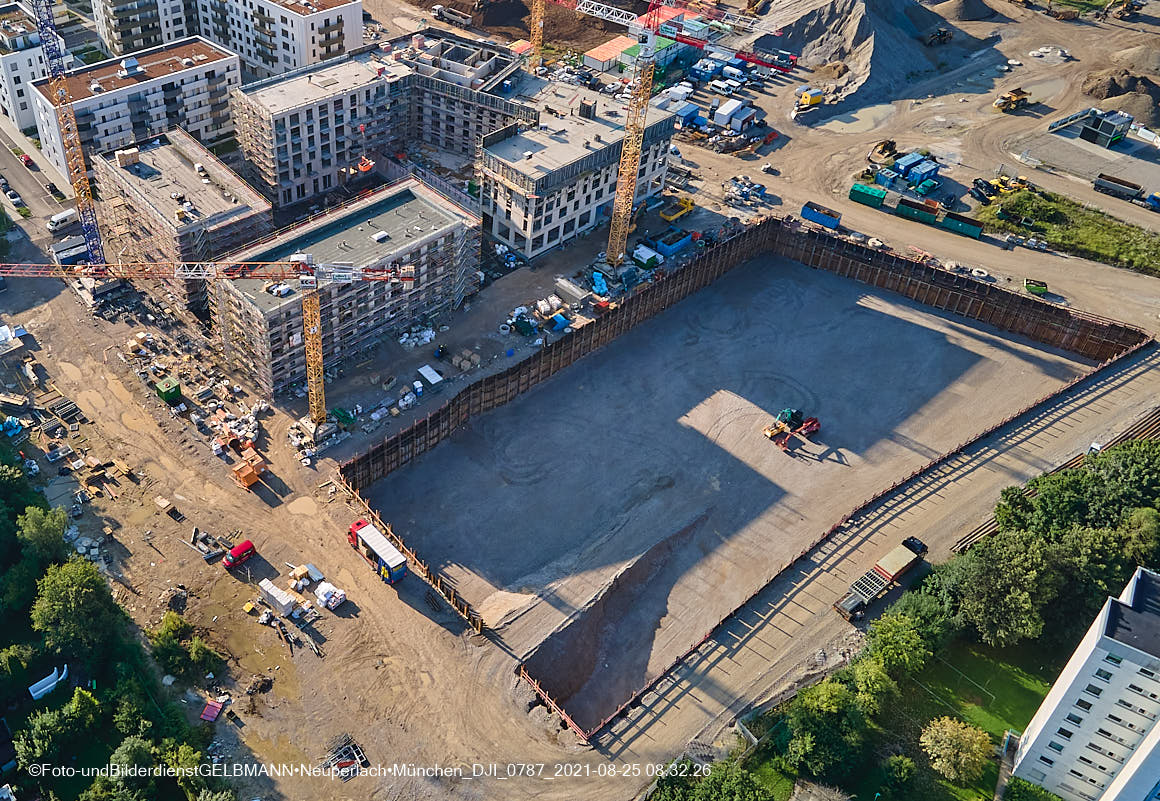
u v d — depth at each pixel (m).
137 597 151.25
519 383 195.50
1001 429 193.75
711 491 182.12
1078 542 153.62
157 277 194.25
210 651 143.00
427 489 177.00
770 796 127.62
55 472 168.25
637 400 199.00
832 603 159.00
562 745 137.38
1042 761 132.12
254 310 172.75
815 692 138.50
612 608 163.25
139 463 171.38
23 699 135.88
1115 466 168.75
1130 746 123.88
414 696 141.88
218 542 159.62
